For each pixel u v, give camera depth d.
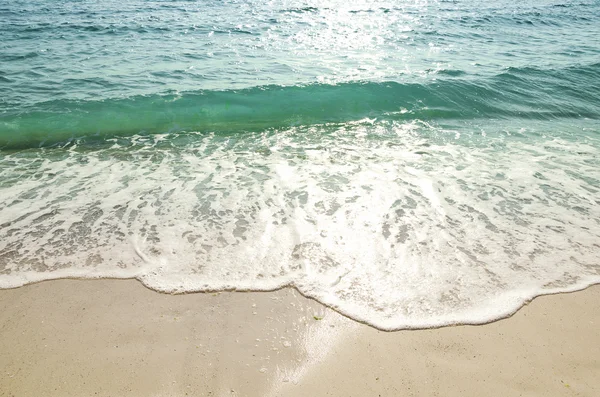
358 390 2.56
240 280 3.46
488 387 2.60
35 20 15.90
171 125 7.34
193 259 3.71
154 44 12.41
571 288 3.44
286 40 13.34
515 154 6.20
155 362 2.73
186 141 6.68
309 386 2.59
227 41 13.02
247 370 2.68
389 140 6.74
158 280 3.46
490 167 5.69
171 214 4.41
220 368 2.70
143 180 5.22
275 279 3.47
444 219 4.36
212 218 4.34
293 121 7.62
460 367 2.74
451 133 7.13
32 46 11.96
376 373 2.69
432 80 9.42
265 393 2.53
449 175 5.41
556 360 2.80
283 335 2.96
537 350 2.88
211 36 13.65
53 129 7.00
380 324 3.06
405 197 4.80
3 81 9.04
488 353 2.85
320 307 3.20
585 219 4.41
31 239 3.97
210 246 3.88
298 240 3.97
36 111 7.62
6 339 2.91
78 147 6.37
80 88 8.74
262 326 3.03
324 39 13.65
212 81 9.27
